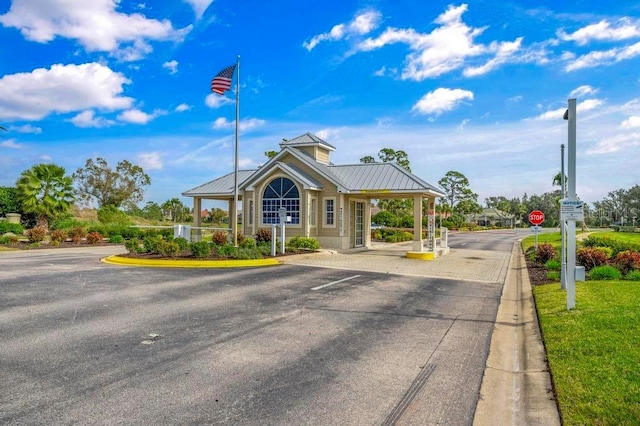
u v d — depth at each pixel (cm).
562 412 389
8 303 845
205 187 2639
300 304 884
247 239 1947
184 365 523
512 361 571
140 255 1631
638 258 1269
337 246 2189
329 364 537
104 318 740
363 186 2212
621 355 508
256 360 546
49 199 2855
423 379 496
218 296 948
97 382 466
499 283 1281
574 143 782
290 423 384
